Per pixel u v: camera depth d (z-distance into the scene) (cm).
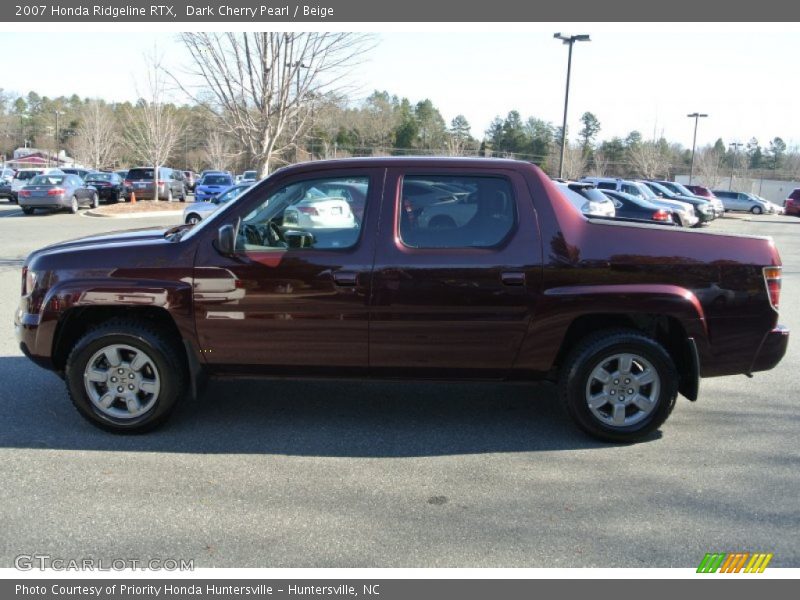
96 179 3403
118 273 459
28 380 591
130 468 425
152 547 338
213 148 5925
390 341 459
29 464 429
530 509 378
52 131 11312
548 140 8131
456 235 457
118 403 480
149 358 465
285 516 368
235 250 459
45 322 465
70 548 336
